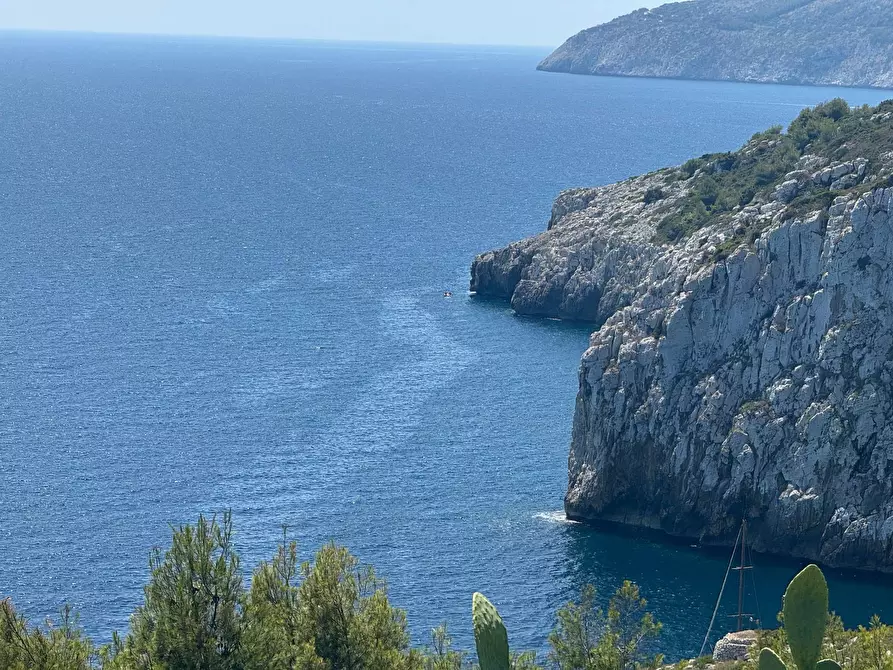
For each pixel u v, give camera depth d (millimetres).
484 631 25172
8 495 103312
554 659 55812
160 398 129500
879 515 96188
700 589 92062
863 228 102250
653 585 92250
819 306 103188
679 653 81812
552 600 89062
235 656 37750
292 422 123375
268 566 44000
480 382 139375
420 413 127625
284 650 38938
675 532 102812
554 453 117562
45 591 87375
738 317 107250
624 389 107688
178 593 38156
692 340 108125
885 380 99562
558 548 98375
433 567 93375
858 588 93375
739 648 68312
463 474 111938
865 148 129750
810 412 100312
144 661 37562
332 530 98875
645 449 105500
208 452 114438
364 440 119188
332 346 152500
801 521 98625
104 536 96312
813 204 108062
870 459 97938
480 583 91250
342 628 41062
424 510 103688
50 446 114625
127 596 87062
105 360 142625
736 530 100938
